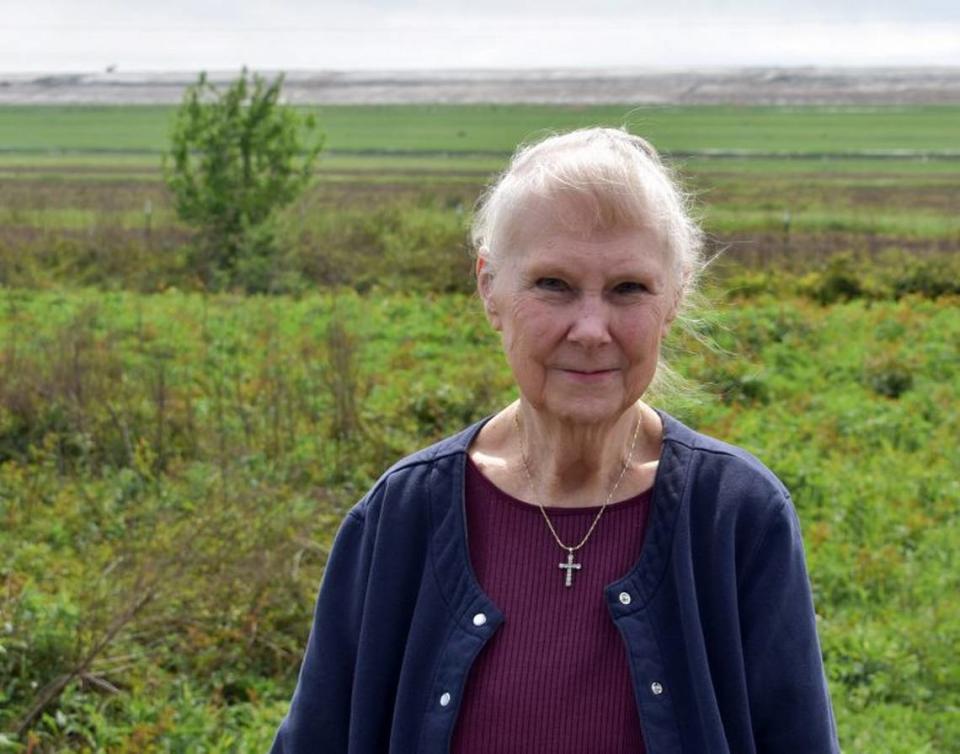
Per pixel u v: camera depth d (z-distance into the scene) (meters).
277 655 6.52
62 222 29.77
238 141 22.53
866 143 74.50
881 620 7.20
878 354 13.63
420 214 26.58
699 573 2.19
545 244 2.11
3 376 10.70
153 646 6.46
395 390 11.31
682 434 2.28
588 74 147.12
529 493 2.26
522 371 2.18
